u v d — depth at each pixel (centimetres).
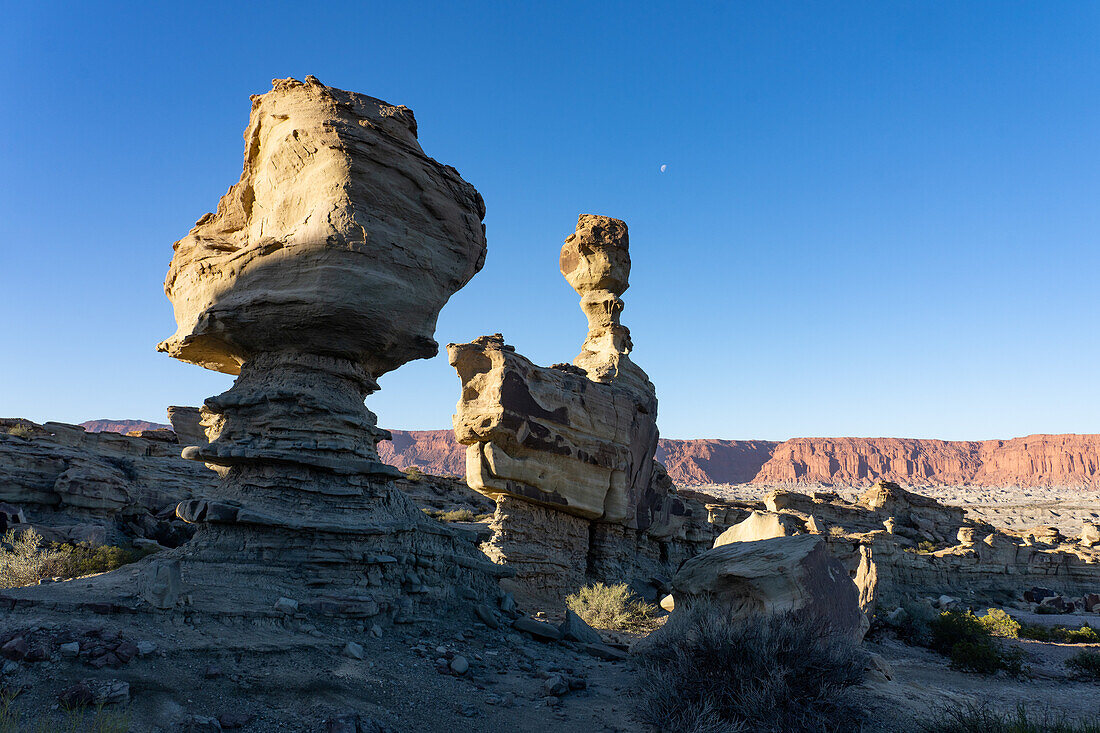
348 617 1003
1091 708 1271
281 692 713
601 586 2231
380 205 1187
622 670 1110
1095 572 4959
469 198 1359
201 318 1230
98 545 1995
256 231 1293
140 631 757
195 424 3819
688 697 814
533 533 2370
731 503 5572
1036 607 4069
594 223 3359
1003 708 1162
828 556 1282
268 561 1060
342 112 1179
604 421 2656
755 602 1176
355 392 1284
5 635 660
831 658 862
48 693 600
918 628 2109
